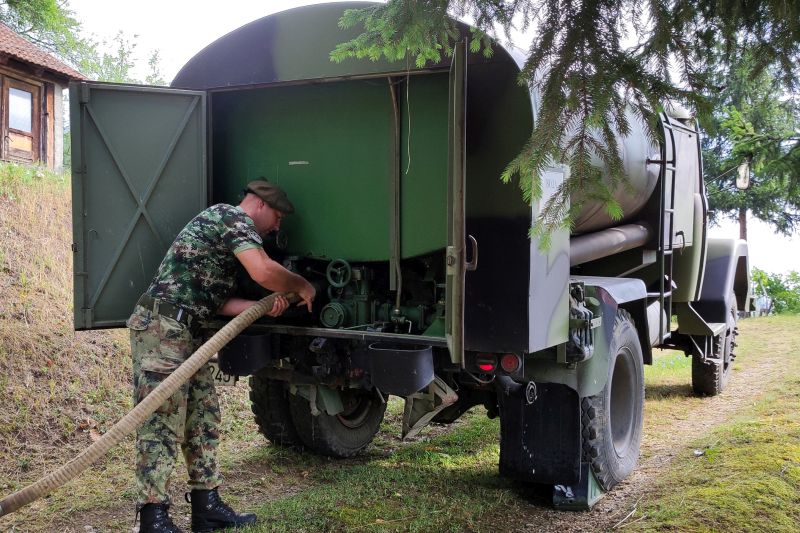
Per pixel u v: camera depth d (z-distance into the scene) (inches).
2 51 587.5
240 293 159.9
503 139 126.4
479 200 128.3
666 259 227.5
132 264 157.5
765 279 674.2
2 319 231.5
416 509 149.8
